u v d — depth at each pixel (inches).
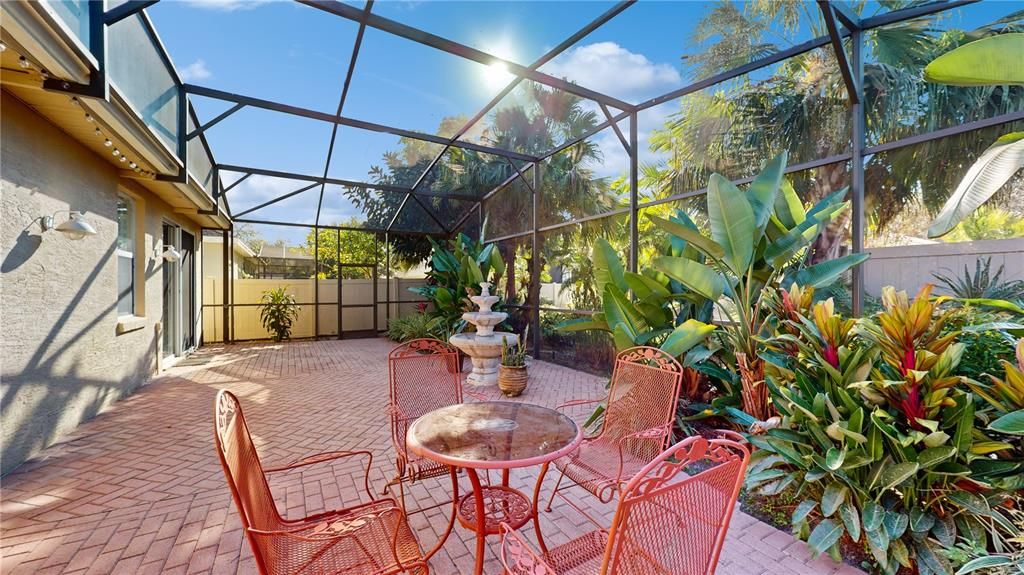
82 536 93.5
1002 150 70.4
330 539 59.6
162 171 203.6
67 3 105.3
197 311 364.5
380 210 432.8
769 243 144.3
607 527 97.9
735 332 140.6
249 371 276.5
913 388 81.5
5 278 124.6
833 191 151.9
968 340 94.7
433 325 362.3
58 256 149.8
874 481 83.0
